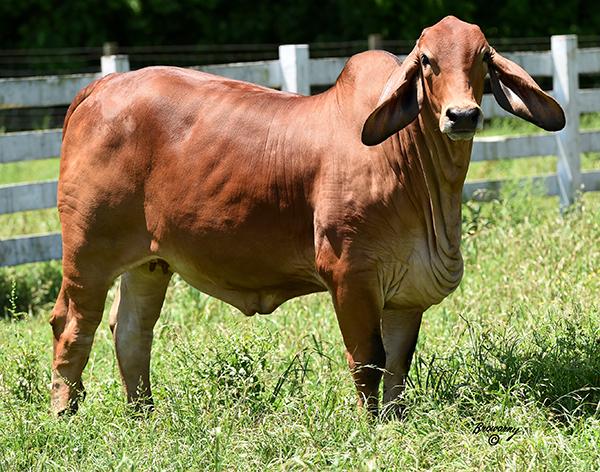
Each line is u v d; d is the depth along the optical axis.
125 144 9.42
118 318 10.07
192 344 10.37
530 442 7.98
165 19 31.41
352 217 8.59
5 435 8.66
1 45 30.91
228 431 8.38
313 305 12.25
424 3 31.69
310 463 7.76
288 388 9.42
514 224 15.62
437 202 8.63
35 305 14.44
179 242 9.38
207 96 9.35
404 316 9.20
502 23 32.72
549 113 8.41
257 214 9.01
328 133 8.78
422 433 8.30
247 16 31.75
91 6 30.62
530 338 10.01
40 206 15.30
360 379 8.76
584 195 17.64
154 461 7.98
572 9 32.97
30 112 26.48
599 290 11.60
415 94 8.43
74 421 9.11
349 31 31.86
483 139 18.12
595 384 9.25
